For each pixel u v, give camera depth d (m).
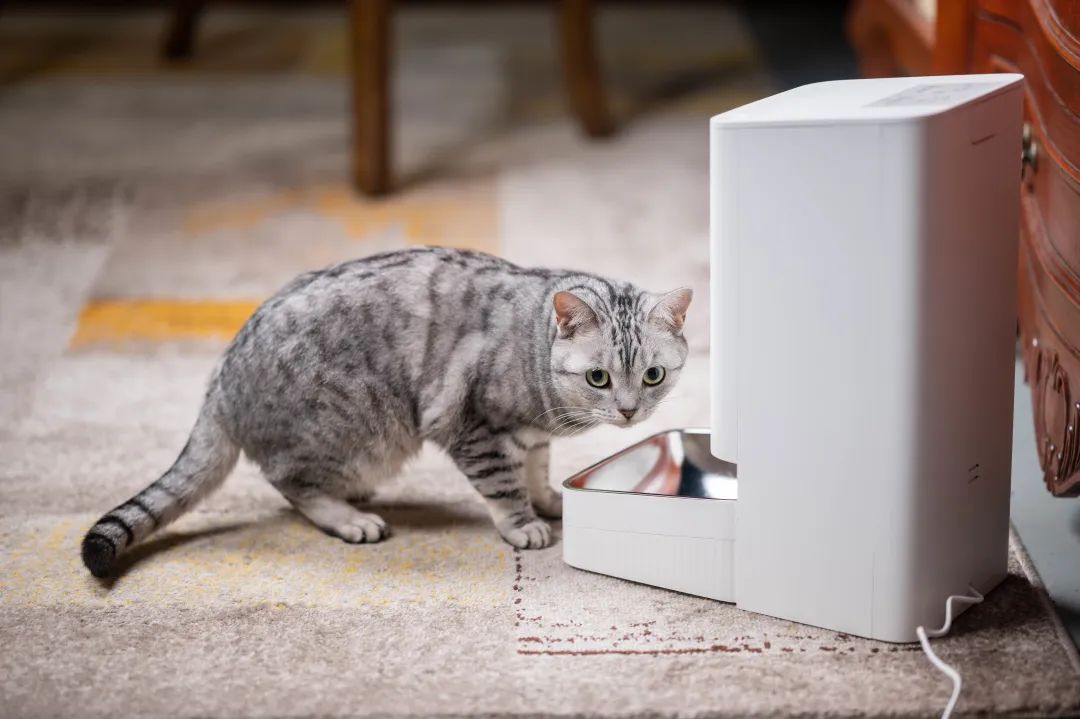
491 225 3.12
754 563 1.57
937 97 1.43
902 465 1.43
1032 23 1.94
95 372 2.41
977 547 1.57
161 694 1.44
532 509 1.83
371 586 1.68
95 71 4.52
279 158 3.65
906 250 1.37
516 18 5.28
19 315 2.66
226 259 2.95
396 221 3.16
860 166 1.37
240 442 1.79
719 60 4.54
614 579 1.68
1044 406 1.82
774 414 1.49
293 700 1.42
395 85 4.38
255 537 1.82
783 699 1.40
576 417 1.73
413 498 1.95
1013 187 1.52
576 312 1.64
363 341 1.73
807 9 5.20
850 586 1.50
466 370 1.71
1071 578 1.67
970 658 1.47
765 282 1.46
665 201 3.24
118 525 1.70
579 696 1.41
